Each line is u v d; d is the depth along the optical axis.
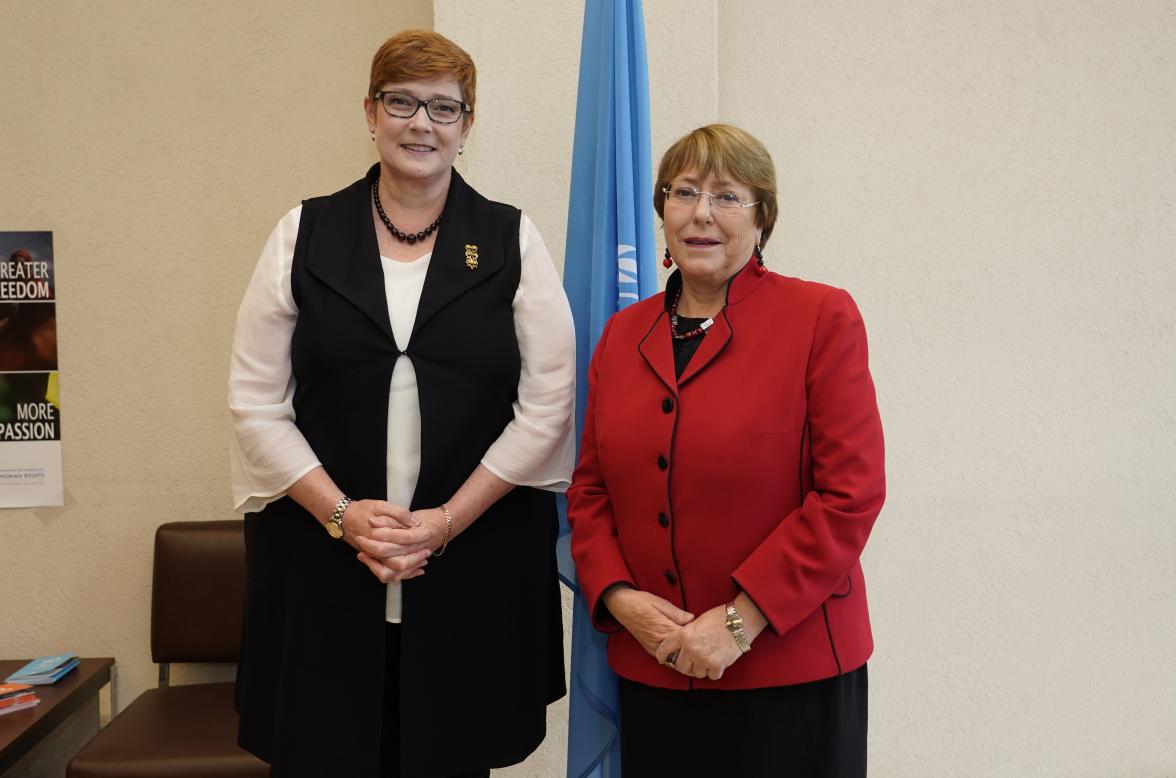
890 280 2.37
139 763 1.85
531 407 1.52
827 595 1.24
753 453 1.27
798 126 2.35
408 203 1.51
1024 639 2.40
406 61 1.43
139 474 2.45
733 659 1.24
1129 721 2.41
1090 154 2.35
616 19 1.71
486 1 2.08
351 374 1.44
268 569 1.53
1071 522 2.38
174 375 2.44
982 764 2.42
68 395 2.43
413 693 1.45
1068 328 2.37
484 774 1.65
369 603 1.46
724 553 1.29
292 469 1.45
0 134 2.39
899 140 2.35
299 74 2.43
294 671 1.45
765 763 1.28
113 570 2.45
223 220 2.43
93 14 2.38
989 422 2.38
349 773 1.44
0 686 2.10
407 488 1.46
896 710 2.41
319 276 1.46
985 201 2.36
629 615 1.32
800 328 1.31
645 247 1.72
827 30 2.34
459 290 1.46
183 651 2.31
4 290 2.41
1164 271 2.36
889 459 2.38
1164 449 2.38
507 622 1.53
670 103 2.08
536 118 2.10
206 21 2.40
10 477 2.43
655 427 1.33
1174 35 2.33
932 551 2.39
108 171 2.41
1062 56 2.34
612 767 1.72
